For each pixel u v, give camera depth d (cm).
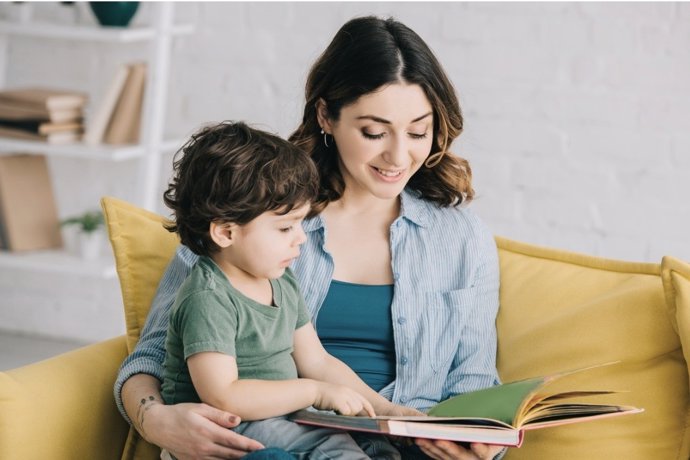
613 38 331
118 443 200
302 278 210
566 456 192
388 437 190
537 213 346
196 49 374
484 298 213
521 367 204
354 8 356
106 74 390
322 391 178
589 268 215
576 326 201
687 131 328
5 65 396
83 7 388
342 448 171
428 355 207
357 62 201
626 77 332
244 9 368
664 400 193
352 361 208
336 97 204
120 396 190
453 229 218
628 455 191
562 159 341
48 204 386
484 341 211
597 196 339
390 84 199
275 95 368
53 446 183
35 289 408
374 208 218
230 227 179
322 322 209
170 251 216
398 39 202
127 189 393
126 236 215
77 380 193
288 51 365
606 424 193
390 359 210
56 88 395
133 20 370
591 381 195
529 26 338
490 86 344
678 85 327
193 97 377
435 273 213
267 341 183
